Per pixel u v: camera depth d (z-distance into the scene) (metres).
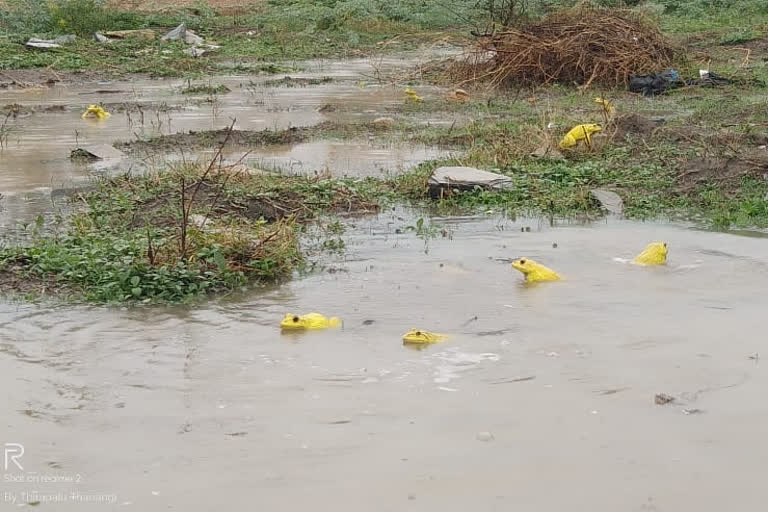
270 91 23.23
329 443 5.71
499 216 11.38
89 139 16.52
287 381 6.61
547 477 5.29
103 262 9.05
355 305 8.20
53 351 7.20
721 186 12.35
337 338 7.41
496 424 5.91
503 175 12.74
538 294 8.38
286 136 16.45
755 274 8.90
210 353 7.14
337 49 32.31
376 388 6.48
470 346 7.20
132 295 8.41
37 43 29.53
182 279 8.66
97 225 10.48
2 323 7.79
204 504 5.09
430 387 6.48
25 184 13.05
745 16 34.62
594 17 23.31
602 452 5.56
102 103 21.12
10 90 23.66
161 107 20.45
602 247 9.91
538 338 7.33
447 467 5.41
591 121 16.53
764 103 18.09
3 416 6.13
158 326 7.72
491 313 7.91
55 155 15.09
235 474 5.38
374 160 14.66
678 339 7.27
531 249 9.86
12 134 17.06
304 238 10.43
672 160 13.60
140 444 5.76
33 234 10.22
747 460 5.46
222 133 16.67
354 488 5.20
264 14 38.72
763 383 6.48
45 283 8.74
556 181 12.82
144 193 11.72
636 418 5.98
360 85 24.08
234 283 8.75
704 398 6.25
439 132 16.86
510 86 22.66
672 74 21.58
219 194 11.07
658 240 10.17
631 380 6.54
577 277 8.87
